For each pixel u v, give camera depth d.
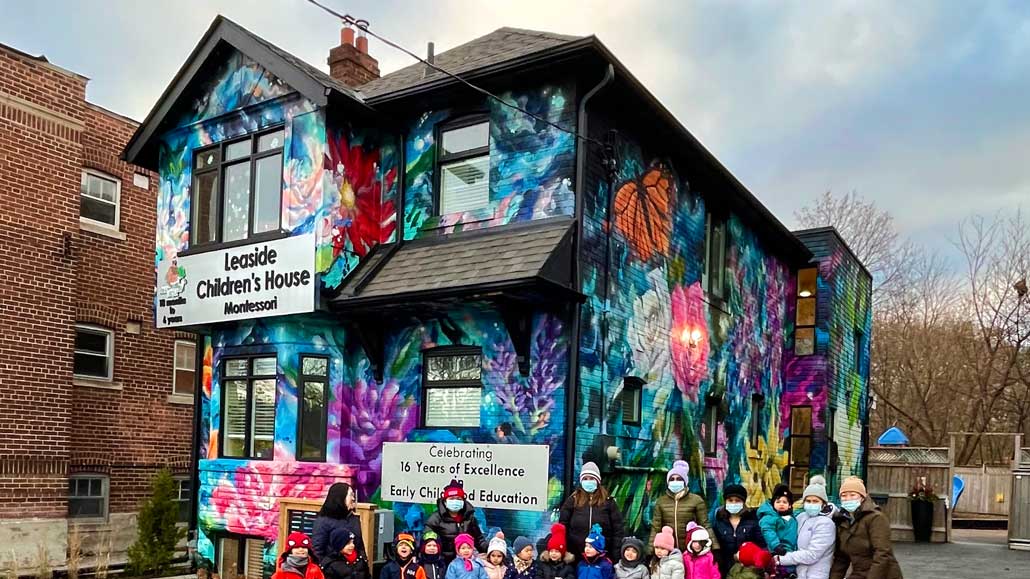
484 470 10.39
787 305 18.89
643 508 11.62
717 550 8.63
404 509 10.98
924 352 36.44
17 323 14.07
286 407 11.54
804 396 18.47
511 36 13.01
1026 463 17.31
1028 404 32.88
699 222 14.39
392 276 11.12
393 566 8.23
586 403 10.40
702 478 13.66
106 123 16.52
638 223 12.12
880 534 7.27
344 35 15.57
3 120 14.09
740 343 15.83
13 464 13.80
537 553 9.86
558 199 10.73
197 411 13.43
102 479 15.94
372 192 12.21
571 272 10.34
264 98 12.16
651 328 12.31
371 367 11.84
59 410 14.63
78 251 15.68
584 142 10.69
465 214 11.48
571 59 10.45
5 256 13.96
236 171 12.61
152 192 17.44
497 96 11.47
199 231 12.89
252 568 11.82
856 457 21.09
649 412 12.08
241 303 11.84
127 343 16.62
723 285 15.35
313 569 7.88
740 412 15.53
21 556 13.71
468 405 11.10
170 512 13.30
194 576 12.39
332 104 11.45
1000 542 19.14
